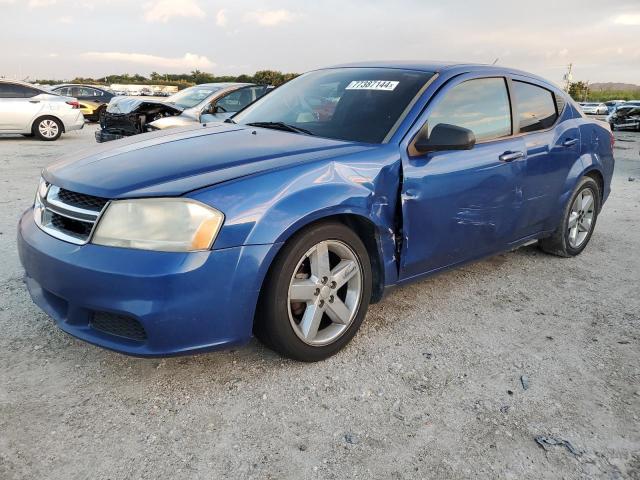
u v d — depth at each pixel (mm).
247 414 2340
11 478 1918
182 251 2236
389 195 2885
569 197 4312
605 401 2543
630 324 3389
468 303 3621
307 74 4105
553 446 2211
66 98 13922
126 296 2203
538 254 4734
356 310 2869
